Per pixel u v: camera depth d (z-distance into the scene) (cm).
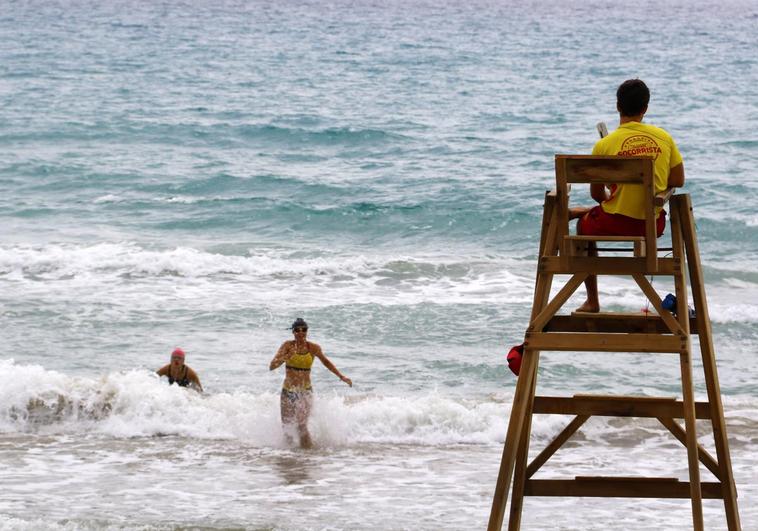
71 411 4088
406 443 3919
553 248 1942
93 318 5900
